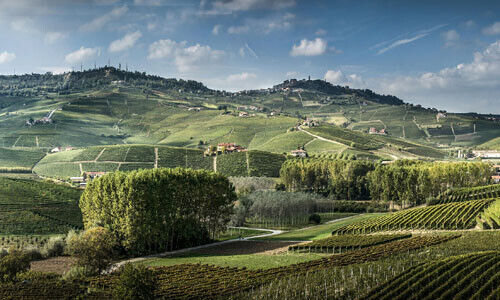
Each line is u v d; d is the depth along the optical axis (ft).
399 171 616.80
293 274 257.55
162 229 382.42
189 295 227.40
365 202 640.58
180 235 403.95
